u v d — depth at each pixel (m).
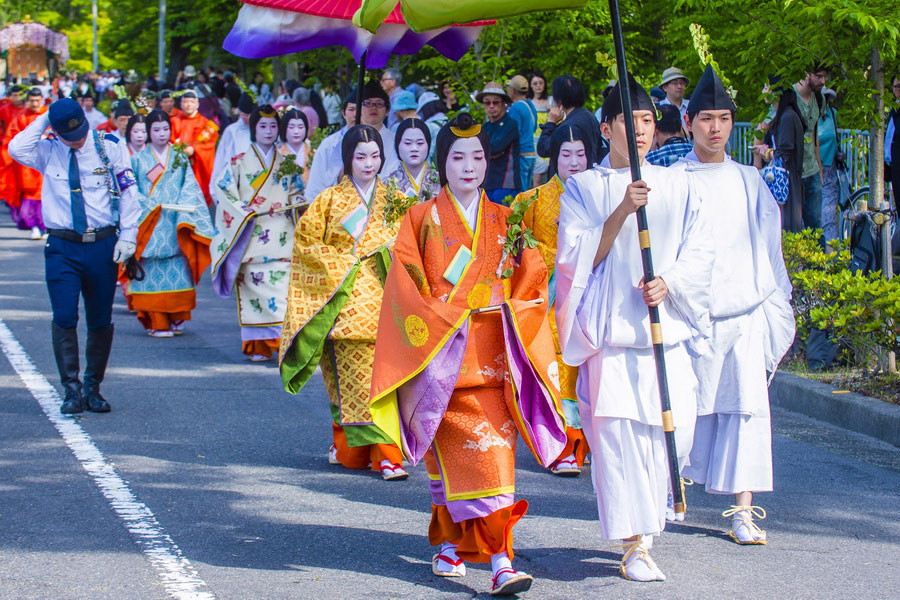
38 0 78.75
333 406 8.45
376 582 6.21
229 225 12.20
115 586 6.10
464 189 6.19
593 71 18.42
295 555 6.63
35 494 7.71
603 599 5.94
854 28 10.66
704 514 7.43
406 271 6.20
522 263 6.20
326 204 8.33
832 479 8.03
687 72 15.57
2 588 6.05
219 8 39.12
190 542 6.83
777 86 11.66
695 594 6.01
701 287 6.19
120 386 11.01
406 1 5.96
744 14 11.49
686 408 6.24
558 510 7.50
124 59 54.59
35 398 10.45
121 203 9.94
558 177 8.43
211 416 9.94
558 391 6.14
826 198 13.56
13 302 15.43
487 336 6.15
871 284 9.52
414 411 6.11
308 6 9.24
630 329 6.12
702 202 6.80
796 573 6.31
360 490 7.98
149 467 8.40
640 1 17.70
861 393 9.52
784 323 7.11
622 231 6.17
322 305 8.21
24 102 26.80
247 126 12.38
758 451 6.78
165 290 13.61
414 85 19.31
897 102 11.13
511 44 17.97
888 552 6.65
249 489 7.94
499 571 5.96
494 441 6.05
